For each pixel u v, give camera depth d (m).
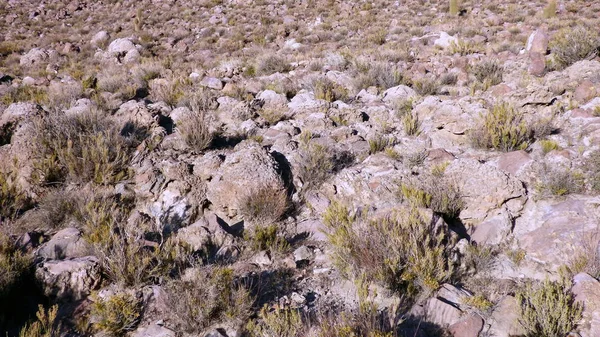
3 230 5.23
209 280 4.07
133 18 31.22
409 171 6.26
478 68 11.73
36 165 6.50
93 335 3.86
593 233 4.38
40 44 25.06
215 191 6.09
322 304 4.03
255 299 4.10
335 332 3.36
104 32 25.59
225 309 3.91
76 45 24.53
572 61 10.80
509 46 15.43
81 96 11.86
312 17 28.42
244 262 4.81
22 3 36.38
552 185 5.26
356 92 11.97
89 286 4.34
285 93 11.74
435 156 6.61
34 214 5.88
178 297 3.96
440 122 7.56
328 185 6.36
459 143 7.27
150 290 4.31
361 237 4.46
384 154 6.92
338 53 16.02
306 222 5.68
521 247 4.71
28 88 12.95
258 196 5.79
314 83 11.71
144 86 13.77
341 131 7.93
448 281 4.23
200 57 20.78
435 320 3.72
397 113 8.96
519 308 3.61
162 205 6.08
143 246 4.79
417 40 19.14
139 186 6.33
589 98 8.02
